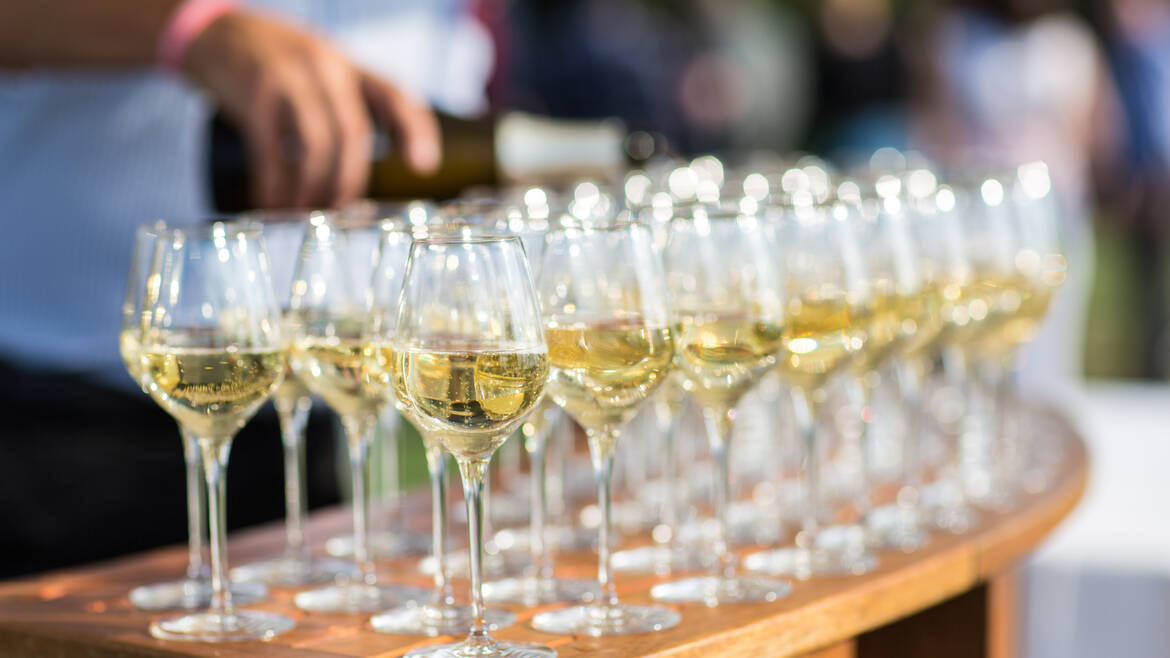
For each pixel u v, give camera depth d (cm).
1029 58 610
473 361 165
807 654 210
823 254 216
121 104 329
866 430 237
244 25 286
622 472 281
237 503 351
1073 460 305
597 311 180
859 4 748
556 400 185
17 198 332
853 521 248
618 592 201
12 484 325
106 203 331
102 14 289
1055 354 590
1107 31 760
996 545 231
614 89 669
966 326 287
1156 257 955
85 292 334
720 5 980
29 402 328
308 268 203
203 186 327
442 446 186
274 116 279
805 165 353
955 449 294
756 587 200
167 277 183
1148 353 992
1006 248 286
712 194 274
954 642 239
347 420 207
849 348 219
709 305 198
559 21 662
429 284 166
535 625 181
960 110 608
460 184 330
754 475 296
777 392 259
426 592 200
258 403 188
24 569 328
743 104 1028
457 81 407
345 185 286
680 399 227
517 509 262
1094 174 795
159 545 341
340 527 248
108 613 191
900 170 313
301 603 194
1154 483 559
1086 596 450
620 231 180
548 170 339
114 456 333
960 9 610
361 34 377
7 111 332
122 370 337
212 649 173
